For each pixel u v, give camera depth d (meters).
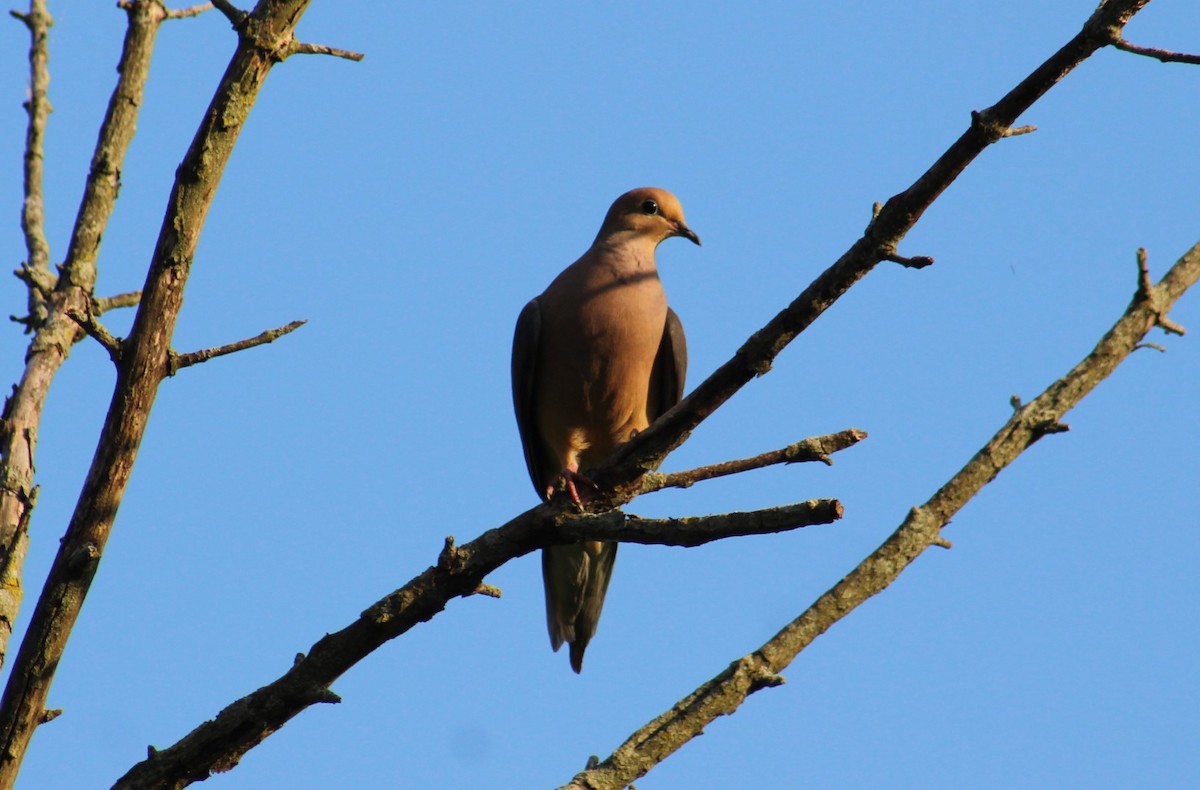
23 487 9.51
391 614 8.80
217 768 8.74
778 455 8.55
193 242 8.20
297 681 8.73
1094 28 6.89
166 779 8.68
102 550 8.25
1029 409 7.56
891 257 7.75
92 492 8.22
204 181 8.12
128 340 8.19
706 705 7.42
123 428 8.19
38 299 10.57
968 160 7.36
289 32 8.21
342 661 8.80
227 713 8.71
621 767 7.34
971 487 7.52
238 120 8.13
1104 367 7.57
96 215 10.53
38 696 8.23
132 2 10.84
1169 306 7.59
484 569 8.91
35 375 9.92
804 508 7.81
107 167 10.63
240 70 8.12
